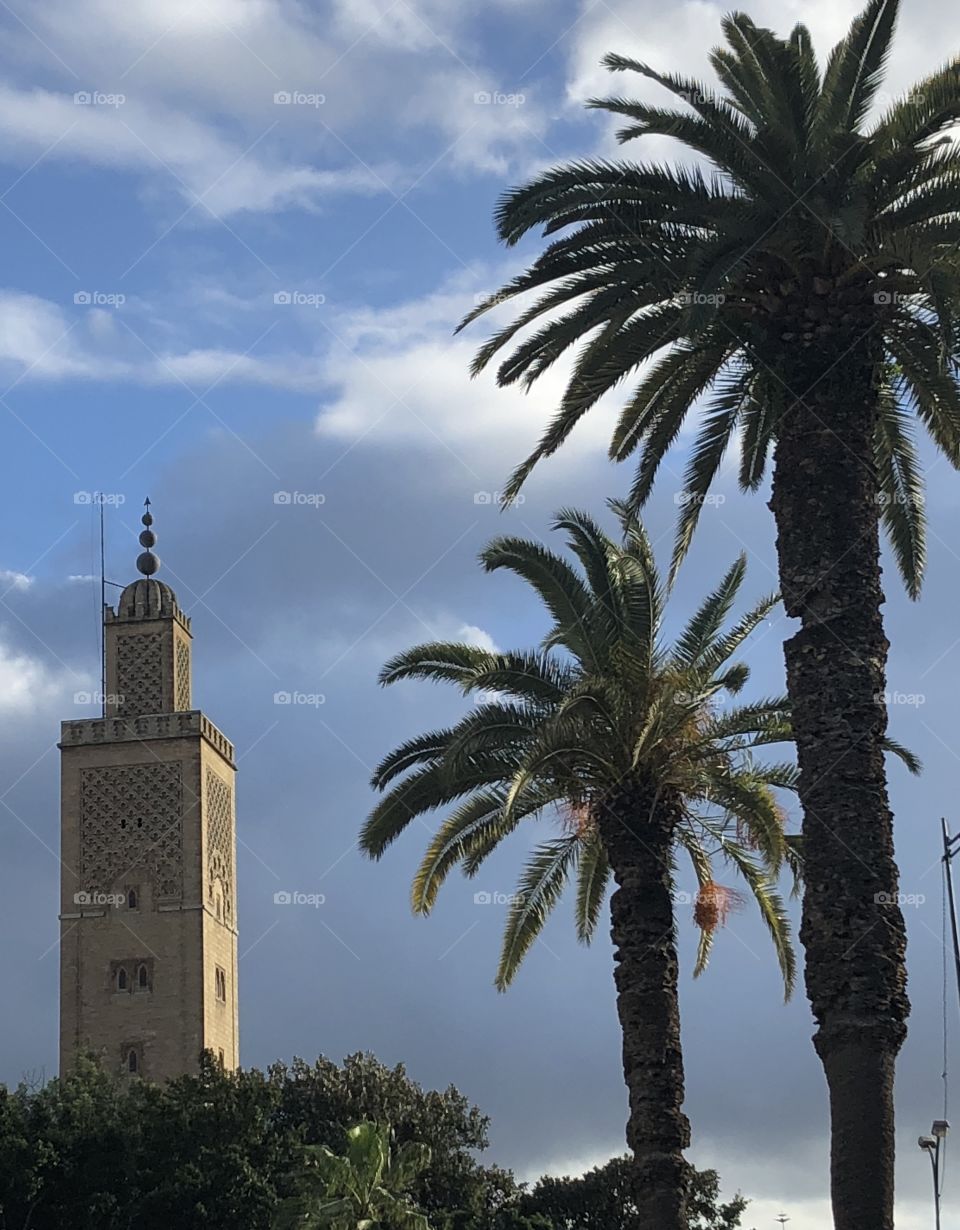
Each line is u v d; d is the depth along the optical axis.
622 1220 82.94
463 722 42.72
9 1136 70.81
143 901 113.25
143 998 111.88
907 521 41.03
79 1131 72.94
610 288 35.94
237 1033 118.69
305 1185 69.19
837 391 35.28
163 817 114.12
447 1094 91.06
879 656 34.75
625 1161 84.12
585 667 43.12
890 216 34.56
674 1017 43.16
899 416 40.31
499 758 44.59
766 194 34.66
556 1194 83.88
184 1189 72.06
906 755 43.56
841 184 34.12
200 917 112.69
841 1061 33.00
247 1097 76.75
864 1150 32.56
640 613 42.97
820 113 35.69
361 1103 88.19
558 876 48.56
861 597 34.78
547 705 43.47
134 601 119.38
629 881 43.50
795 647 34.84
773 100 34.69
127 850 113.94
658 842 43.75
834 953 33.38
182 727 115.19
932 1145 56.69
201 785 114.56
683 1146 42.66
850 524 34.97
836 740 34.22
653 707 42.62
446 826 46.34
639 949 43.22
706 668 45.12
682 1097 42.88
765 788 43.78
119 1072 96.38
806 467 35.16
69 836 114.44
